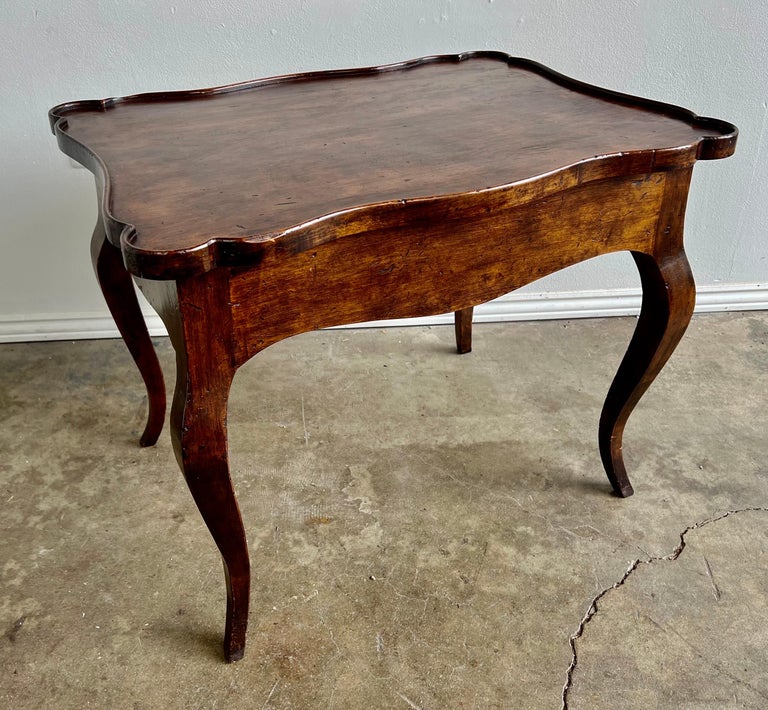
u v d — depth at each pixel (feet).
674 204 3.75
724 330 6.80
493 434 5.42
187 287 2.74
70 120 4.20
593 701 3.55
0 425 5.50
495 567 4.29
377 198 2.94
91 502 4.78
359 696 3.58
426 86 4.74
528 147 3.51
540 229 3.43
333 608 4.03
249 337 2.98
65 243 6.27
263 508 4.72
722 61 6.06
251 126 4.01
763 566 4.28
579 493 4.86
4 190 5.98
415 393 5.90
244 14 5.64
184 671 3.70
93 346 6.56
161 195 3.06
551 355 6.44
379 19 5.80
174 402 3.12
